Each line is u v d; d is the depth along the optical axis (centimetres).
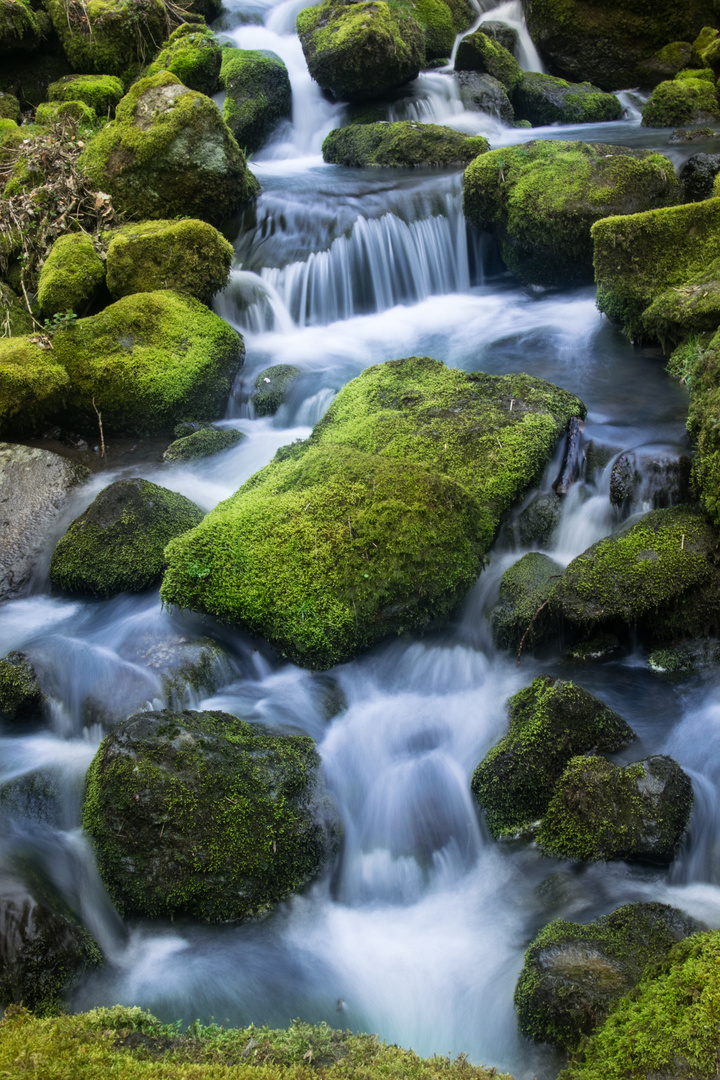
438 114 1390
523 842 411
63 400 748
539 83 1495
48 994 329
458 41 1602
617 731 434
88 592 590
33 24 1292
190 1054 255
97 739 471
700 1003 258
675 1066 245
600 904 372
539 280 979
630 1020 273
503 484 583
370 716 486
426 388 693
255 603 512
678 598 489
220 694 498
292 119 1420
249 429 793
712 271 738
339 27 1330
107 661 505
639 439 632
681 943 296
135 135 964
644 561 500
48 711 479
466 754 461
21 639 547
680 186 918
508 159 962
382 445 629
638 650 507
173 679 486
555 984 312
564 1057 302
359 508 541
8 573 604
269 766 405
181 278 866
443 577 522
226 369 825
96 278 855
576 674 501
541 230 915
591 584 499
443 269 1038
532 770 416
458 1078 254
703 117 1327
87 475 697
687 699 472
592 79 1608
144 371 769
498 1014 336
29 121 1239
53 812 422
